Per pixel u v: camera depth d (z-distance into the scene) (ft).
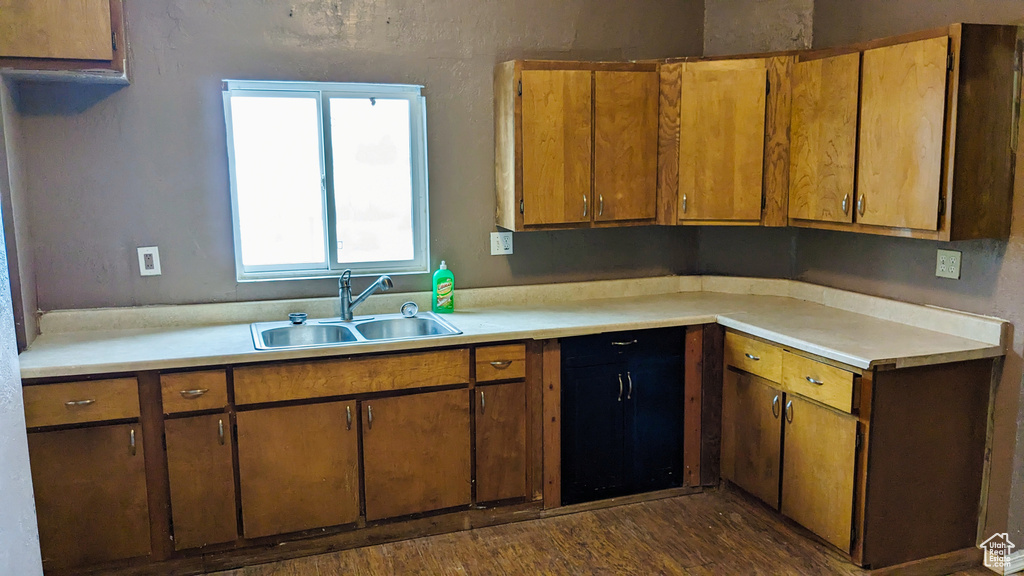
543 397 10.05
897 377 8.34
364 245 11.02
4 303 3.76
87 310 9.86
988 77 8.17
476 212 11.41
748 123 10.63
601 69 10.61
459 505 9.92
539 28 11.37
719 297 12.06
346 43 10.45
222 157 10.16
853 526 8.61
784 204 10.73
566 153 10.64
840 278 11.07
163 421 8.57
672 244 12.59
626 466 10.64
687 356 10.72
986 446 9.02
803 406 9.20
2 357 3.68
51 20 8.38
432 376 9.50
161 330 9.88
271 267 10.62
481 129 11.26
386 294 11.05
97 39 8.54
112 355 8.53
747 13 11.79
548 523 10.17
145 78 9.73
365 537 9.59
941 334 9.25
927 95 8.36
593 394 10.32
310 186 10.62
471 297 11.46
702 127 10.82
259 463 8.96
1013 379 8.65
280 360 8.81
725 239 12.50
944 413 8.70
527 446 10.12
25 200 9.30
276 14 10.11
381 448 9.43
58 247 9.67
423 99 10.90
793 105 10.44
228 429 8.79
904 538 8.77
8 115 8.79
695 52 12.28
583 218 10.89
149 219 9.99
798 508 9.45
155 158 9.91
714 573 8.82
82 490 8.41
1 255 3.74
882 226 9.14
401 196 11.09
